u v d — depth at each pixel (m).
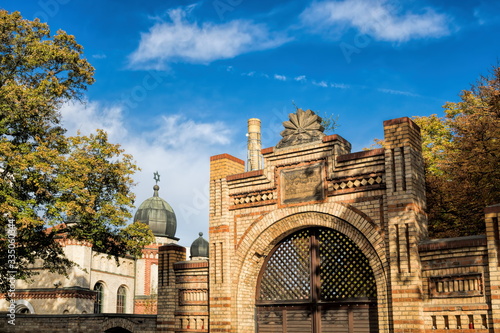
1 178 24.25
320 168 18.80
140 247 29.22
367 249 17.64
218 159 21.09
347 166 18.30
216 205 20.78
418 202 17.00
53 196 25.75
